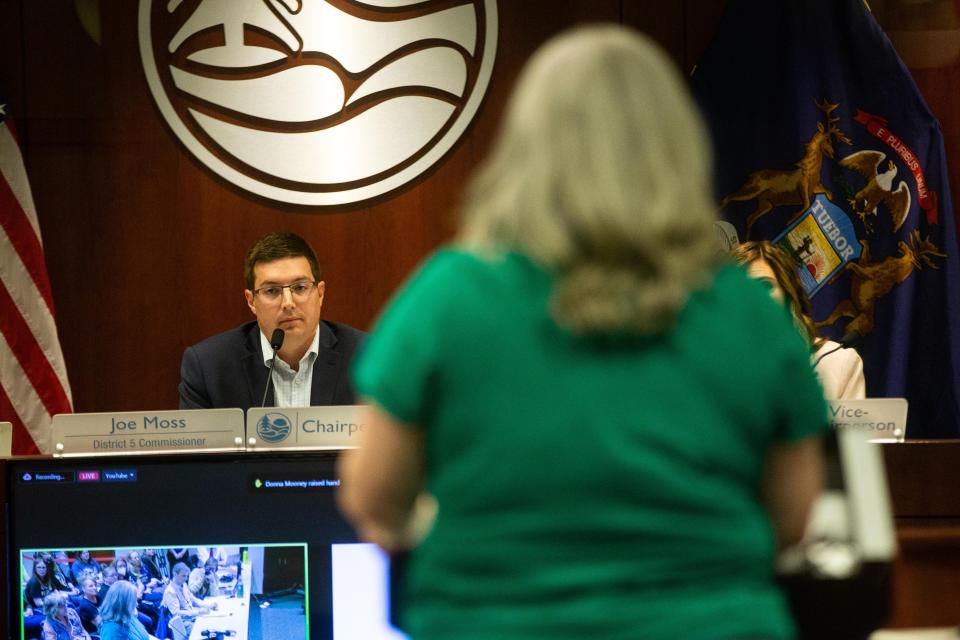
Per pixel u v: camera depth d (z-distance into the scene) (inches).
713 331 74.9
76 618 174.6
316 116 341.1
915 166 336.8
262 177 343.0
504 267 75.2
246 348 270.1
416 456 76.2
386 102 342.0
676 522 72.1
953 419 336.2
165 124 342.3
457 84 341.7
